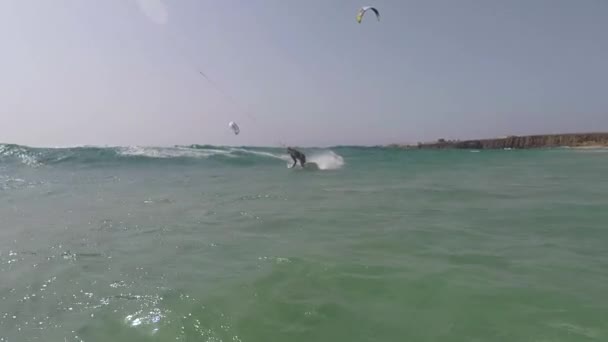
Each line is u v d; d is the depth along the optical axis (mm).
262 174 16844
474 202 9016
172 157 22719
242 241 5867
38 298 3914
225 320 3324
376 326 3162
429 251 5152
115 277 4434
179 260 4996
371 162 24594
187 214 8008
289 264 4656
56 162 19781
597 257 4789
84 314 3545
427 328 3117
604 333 2975
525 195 9914
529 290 3789
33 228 6883
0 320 3469
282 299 3697
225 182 13773
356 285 3982
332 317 3330
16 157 19922
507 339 2926
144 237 6215
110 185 12867
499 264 4578
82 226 7012
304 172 17719
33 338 3164
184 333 3139
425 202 9133
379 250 5223
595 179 13383
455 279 4105
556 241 5551
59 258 5184
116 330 3242
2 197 10312
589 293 3699
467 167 20250
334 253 5094
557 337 2934
